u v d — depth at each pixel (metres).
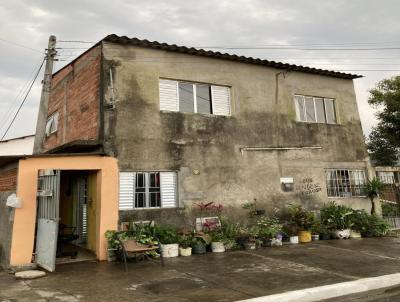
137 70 10.62
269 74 13.21
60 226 10.22
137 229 9.35
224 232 10.50
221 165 11.55
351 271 7.64
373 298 6.18
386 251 9.89
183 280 7.03
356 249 10.21
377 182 13.99
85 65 11.41
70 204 12.61
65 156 9.09
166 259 9.09
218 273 7.54
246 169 11.99
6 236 8.78
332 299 6.13
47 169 8.84
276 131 12.88
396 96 20.31
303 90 13.93
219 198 11.32
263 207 12.08
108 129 9.90
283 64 13.17
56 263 8.85
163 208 10.38
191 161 11.04
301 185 13.05
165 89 11.15
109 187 9.62
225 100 12.27
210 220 10.95
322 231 12.09
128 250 8.18
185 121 11.15
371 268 7.91
